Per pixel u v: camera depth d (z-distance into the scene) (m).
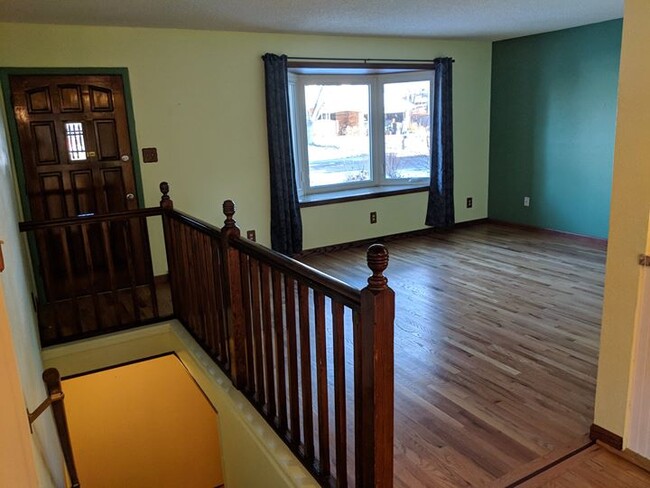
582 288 4.23
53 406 1.82
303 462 2.12
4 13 3.52
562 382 2.77
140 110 4.41
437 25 4.86
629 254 2.04
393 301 1.53
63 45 4.04
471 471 2.10
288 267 2.00
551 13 4.51
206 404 4.65
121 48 4.26
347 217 5.75
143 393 4.39
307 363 2.04
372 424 1.61
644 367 2.04
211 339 3.13
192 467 4.78
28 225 3.20
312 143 5.81
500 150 6.46
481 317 3.70
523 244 5.68
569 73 5.48
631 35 1.93
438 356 3.12
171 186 4.66
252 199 5.09
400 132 6.27
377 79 6.07
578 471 2.09
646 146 1.94
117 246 4.52
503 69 6.22
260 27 4.52
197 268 3.19
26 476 0.84
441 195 6.14
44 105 4.05
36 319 3.57
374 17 4.31
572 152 5.62
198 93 4.64
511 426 2.39
